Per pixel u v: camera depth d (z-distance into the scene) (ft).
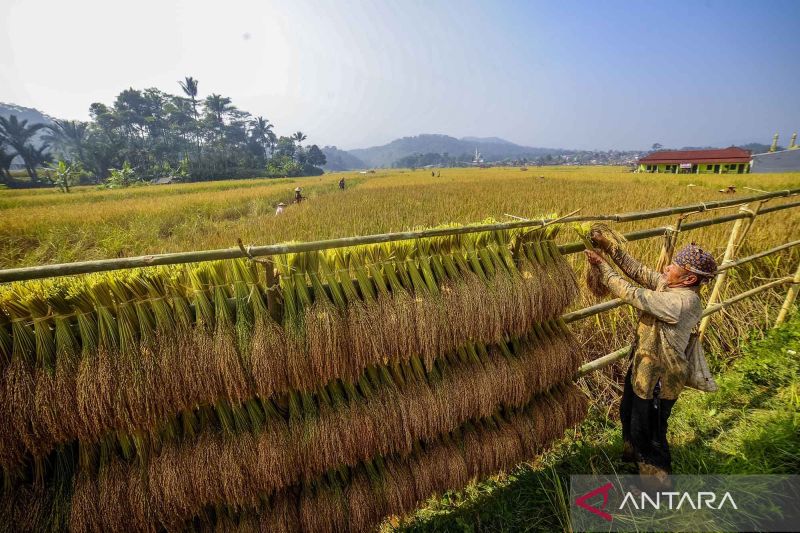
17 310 4.96
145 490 5.67
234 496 6.03
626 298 7.34
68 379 5.06
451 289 7.38
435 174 206.49
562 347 8.89
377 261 7.02
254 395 6.10
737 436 9.67
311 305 6.34
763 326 15.48
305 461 6.49
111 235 42.98
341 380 7.00
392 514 7.40
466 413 7.73
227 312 5.91
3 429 4.83
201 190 130.41
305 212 51.98
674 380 7.46
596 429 10.87
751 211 12.01
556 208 45.39
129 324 5.41
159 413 5.51
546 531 7.82
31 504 5.28
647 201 45.47
